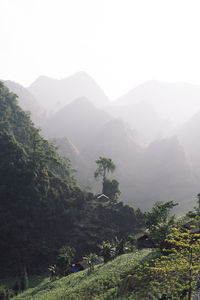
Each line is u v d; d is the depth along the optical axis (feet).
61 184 363.15
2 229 266.98
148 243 181.27
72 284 158.30
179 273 73.77
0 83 483.10
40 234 287.69
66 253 223.30
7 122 400.88
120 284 113.60
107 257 195.00
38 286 205.98
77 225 317.42
